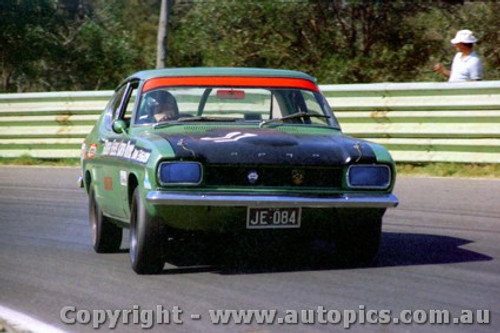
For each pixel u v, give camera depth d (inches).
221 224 589.0
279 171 588.4
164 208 575.8
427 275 599.8
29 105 1476.4
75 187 1174.3
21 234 832.3
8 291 581.9
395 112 1169.4
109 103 799.7
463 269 621.3
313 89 710.5
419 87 1146.0
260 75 706.2
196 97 683.4
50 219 922.1
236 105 684.1
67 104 1443.2
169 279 597.0
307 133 658.2
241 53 1734.7
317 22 1712.6
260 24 1731.1
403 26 1680.6
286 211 590.2
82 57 2112.5
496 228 803.4
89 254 725.3
